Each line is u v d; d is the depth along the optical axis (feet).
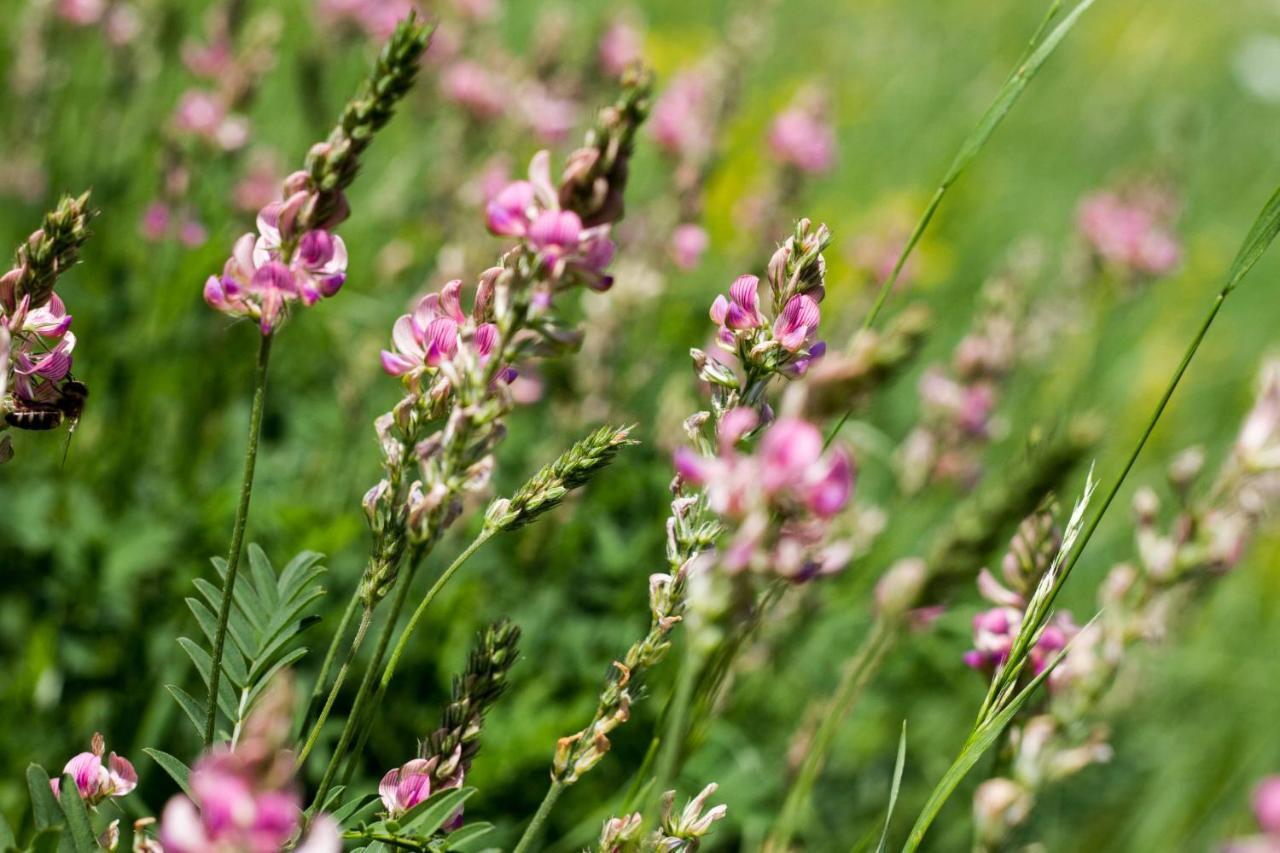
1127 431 30.09
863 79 44.88
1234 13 55.83
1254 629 24.79
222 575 9.09
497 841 14.16
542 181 6.91
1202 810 19.51
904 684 18.74
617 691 8.50
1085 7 9.76
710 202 31.01
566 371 19.66
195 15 30.27
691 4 43.45
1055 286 29.04
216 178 20.79
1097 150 45.62
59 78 22.52
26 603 15.11
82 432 17.76
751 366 8.29
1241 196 45.62
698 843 8.86
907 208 33.04
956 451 20.40
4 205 21.91
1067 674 11.41
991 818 11.43
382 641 7.66
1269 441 11.99
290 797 5.17
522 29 38.11
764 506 6.04
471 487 7.30
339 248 7.55
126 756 13.65
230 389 19.72
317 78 23.56
